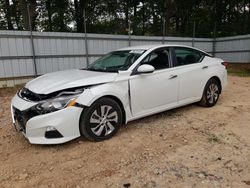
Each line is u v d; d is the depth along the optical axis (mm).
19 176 2934
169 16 21641
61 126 3385
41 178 2887
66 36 12586
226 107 5758
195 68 5145
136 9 28938
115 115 3912
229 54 19703
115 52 5090
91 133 3697
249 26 25688
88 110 3604
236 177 2848
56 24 24203
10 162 3266
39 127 3332
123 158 3314
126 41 14836
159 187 2672
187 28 29078
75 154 3438
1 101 7211
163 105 4625
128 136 4023
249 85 9266
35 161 3275
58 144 3744
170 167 3076
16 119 3666
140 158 3312
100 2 24781
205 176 2871
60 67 12688
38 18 24438
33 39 11602
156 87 4398
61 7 23859
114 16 25953
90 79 3752
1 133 4297
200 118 4934
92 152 3488
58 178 2883
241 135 4070
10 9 23984
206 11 26328
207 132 4207
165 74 4543
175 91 4762
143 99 4254
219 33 25625
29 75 11758
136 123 4629
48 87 3549
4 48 10898
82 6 24078
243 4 26297
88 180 2830
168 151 3508
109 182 2783
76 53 13094
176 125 4535
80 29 24188
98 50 13844
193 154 3412
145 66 4078
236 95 7238
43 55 12039
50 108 3350
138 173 2953
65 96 3443
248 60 18391
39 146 3709
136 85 4121
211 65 5570
